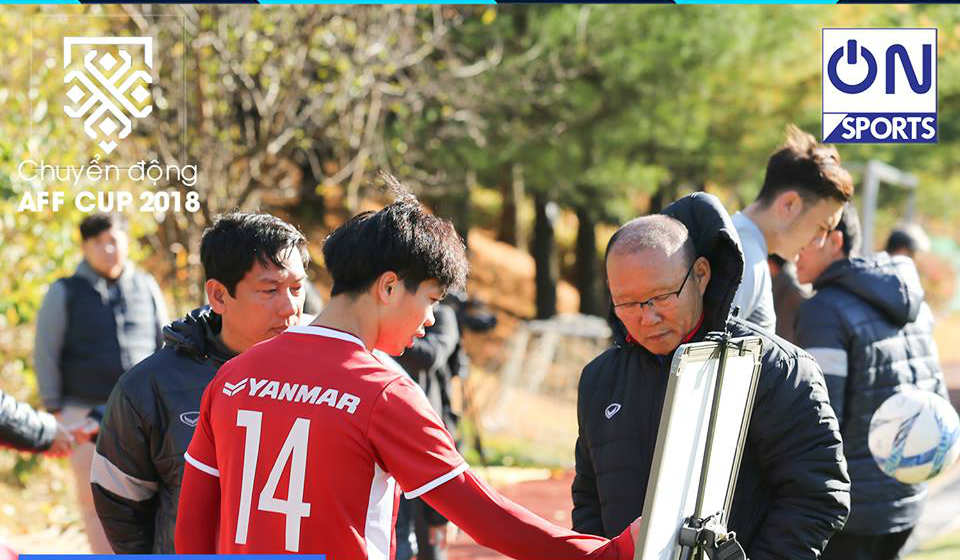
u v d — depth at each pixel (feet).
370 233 11.31
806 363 12.48
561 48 62.49
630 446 12.89
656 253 11.99
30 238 34.45
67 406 26.84
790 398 12.22
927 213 102.32
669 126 63.87
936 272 113.29
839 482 12.32
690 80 62.34
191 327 14.52
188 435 14.17
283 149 46.03
